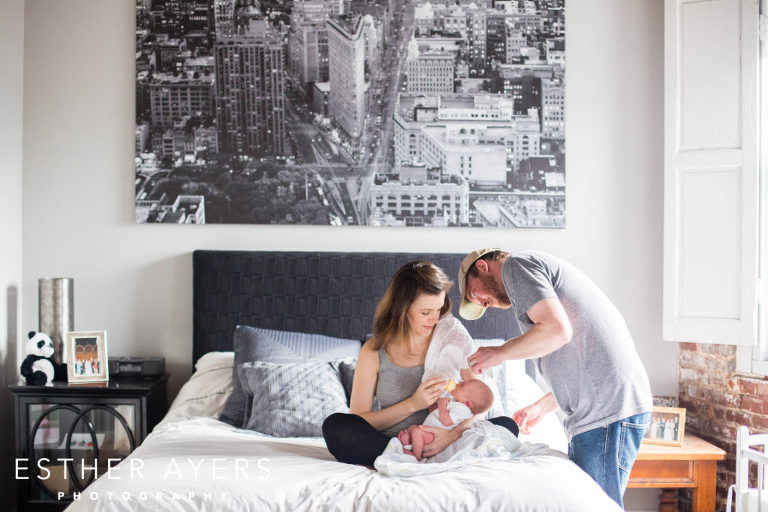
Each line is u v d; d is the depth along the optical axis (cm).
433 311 220
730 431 323
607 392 211
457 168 365
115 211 364
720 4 327
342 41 362
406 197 364
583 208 367
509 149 365
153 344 363
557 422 299
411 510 177
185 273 364
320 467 204
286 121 362
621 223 366
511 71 365
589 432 214
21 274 362
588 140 367
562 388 218
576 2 367
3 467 343
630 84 366
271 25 361
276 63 361
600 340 214
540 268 218
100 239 363
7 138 348
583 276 227
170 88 361
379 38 363
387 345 225
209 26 361
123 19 363
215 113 361
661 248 365
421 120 364
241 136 362
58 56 362
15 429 319
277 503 181
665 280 339
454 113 364
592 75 367
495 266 231
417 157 364
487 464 202
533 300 207
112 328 363
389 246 364
